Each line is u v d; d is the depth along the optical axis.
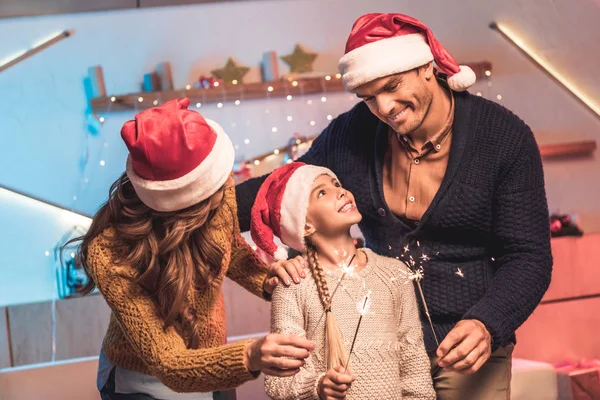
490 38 4.64
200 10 4.46
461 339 1.85
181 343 1.82
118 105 4.26
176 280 1.83
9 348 3.85
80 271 3.95
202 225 1.93
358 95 2.14
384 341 1.98
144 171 1.83
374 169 2.30
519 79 4.64
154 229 1.88
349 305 2.02
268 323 3.91
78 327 3.89
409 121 2.10
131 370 1.97
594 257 4.09
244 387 3.34
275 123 4.47
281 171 2.25
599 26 4.67
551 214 4.42
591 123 4.65
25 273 4.17
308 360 1.97
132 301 1.83
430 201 2.21
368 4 4.61
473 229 2.18
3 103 4.26
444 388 2.23
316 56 4.57
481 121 2.17
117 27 4.39
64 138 4.29
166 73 4.37
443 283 2.22
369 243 2.37
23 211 4.20
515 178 2.14
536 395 3.32
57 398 3.29
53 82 4.30
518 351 3.93
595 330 4.02
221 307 2.07
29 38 4.30
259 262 2.28
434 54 2.15
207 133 1.87
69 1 4.32
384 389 1.95
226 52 4.49
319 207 2.10
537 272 2.06
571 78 4.65
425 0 4.62
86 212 4.26
